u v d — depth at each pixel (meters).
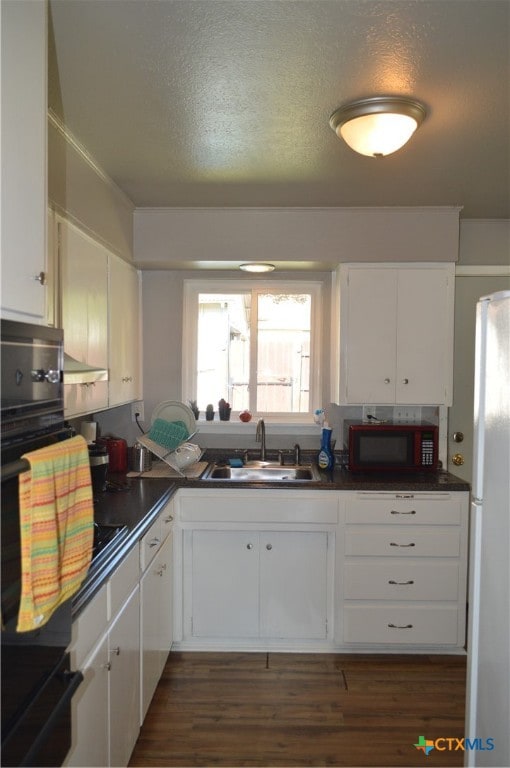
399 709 2.45
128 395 3.22
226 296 3.68
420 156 2.38
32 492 1.09
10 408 1.06
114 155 2.37
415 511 2.88
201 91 1.83
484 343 1.74
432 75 1.74
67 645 1.33
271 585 2.93
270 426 3.58
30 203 1.25
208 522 2.90
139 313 3.54
